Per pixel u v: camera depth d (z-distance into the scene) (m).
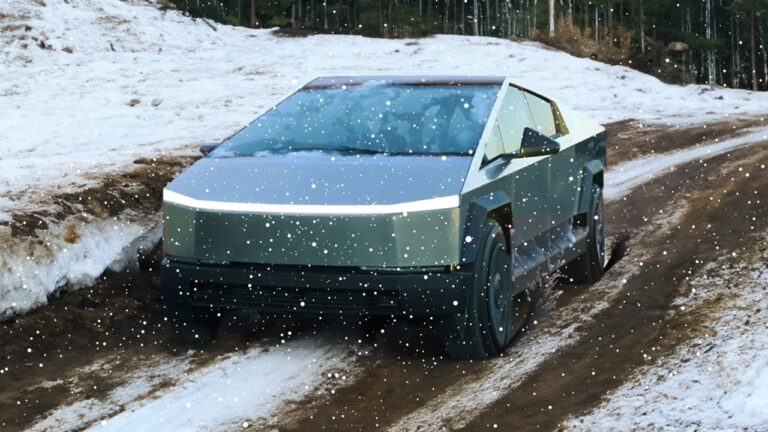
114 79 23.03
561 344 5.96
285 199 5.59
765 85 80.75
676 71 37.03
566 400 4.96
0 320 6.30
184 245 5.71
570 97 24.05
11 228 6.93
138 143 14.02
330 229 5.48
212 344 6.03
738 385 4.89
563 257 7.21
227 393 5.19
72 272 7.10
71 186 8.64
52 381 5.44
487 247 5.70
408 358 5.75
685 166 13.55
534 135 6.14
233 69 26.06
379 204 5.48
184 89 21.77
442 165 5.85
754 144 15.55
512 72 27.55
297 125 6.57
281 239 5.53
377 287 5.44
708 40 74.25
